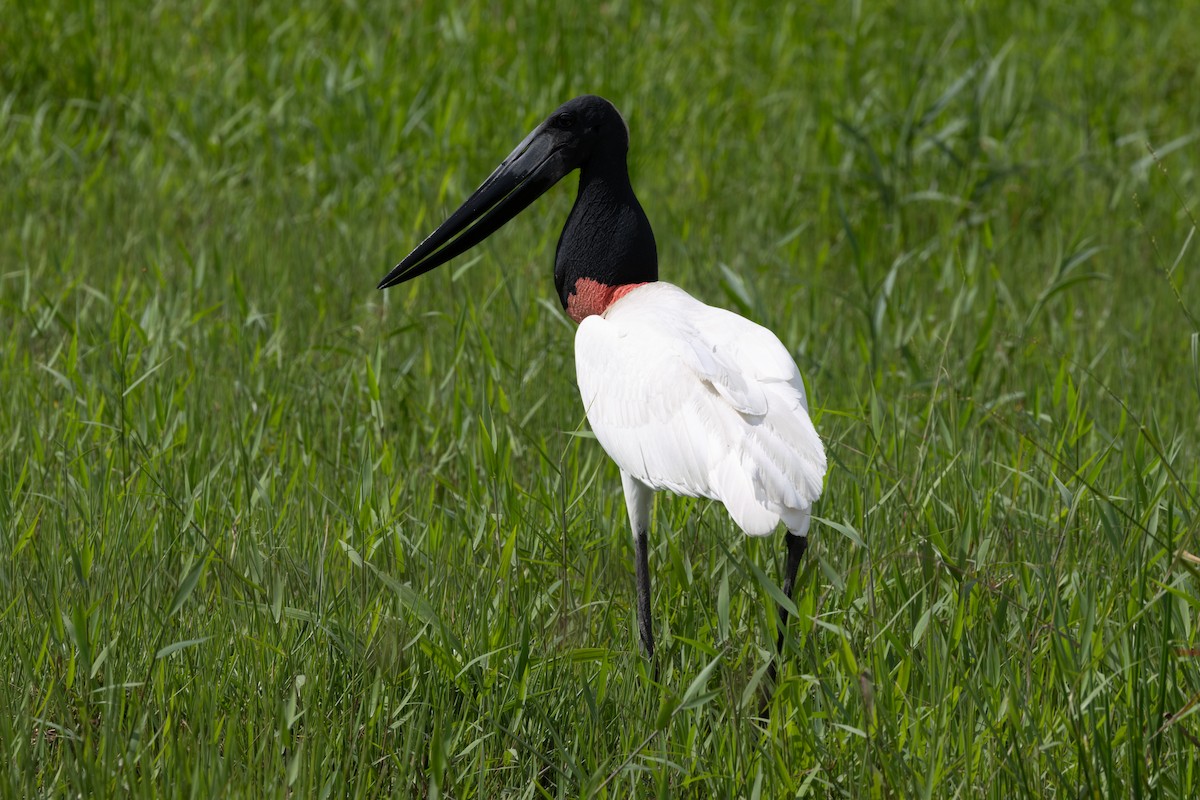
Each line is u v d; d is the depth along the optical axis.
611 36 18.25
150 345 9.98
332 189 14.64
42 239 12.56
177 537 7.45
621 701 6.46
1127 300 12.49
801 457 6.26
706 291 12.05
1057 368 10.55
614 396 7.04
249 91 16.34
